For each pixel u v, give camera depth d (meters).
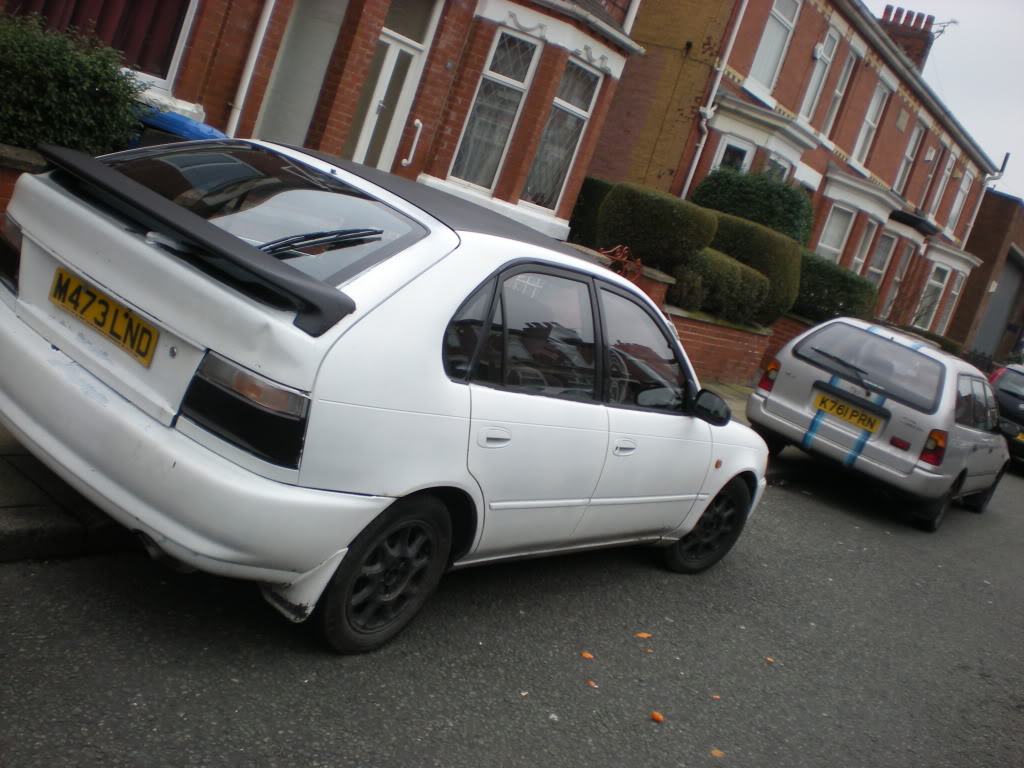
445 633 4.27
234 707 3.21
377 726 3.38
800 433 9.16
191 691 3.23
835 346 9.26
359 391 3.23
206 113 9.27
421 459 3.52
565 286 4.32
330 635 3.61
